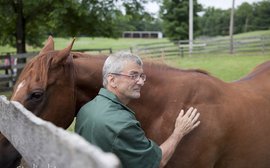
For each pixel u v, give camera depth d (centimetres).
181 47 2427
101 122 206
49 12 1482
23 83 235
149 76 270
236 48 2370
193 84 273
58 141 129
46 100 237
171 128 261
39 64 240
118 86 219
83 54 279
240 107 288
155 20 1597
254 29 6122
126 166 207
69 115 251
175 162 263
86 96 268
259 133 293
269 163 306
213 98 276
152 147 212
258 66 385
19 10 1425
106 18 1512
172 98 267
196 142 262
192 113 253
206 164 270
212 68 1556
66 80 247
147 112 268
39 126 149
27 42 1745
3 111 220
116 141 202
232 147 282
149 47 2470
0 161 229
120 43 4750
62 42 4356
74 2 1350
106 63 223
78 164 115
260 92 318
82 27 1538
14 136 196
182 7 3931
